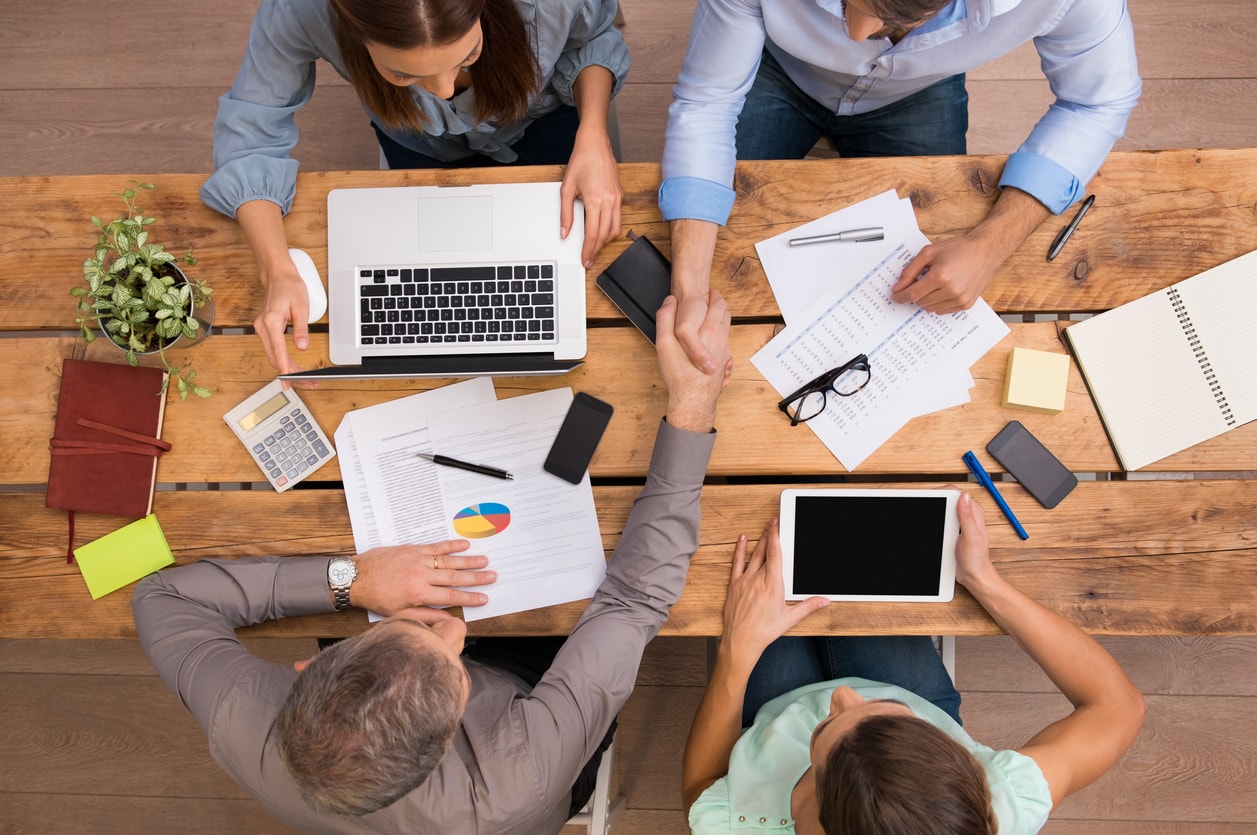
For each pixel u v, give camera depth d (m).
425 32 0.97
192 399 1.34
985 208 1.31
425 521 1.31
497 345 1.29
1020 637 1.23
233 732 1.15
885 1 0.84
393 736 1.00
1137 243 1.30
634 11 2.10
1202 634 1.25
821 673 1.47
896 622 1.27
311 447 1.32
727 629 1.28
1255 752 1.92
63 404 1.32
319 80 2.13
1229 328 1.28
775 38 1.27
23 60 2.14
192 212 1.36
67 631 1.31
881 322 1.31
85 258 1.37
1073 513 1.27
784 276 1.32
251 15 2.12
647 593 1.21
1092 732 1.22
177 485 1.49
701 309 1.24
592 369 1.32
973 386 1.30
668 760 1.97
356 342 1.29
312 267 1.31
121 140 2.13
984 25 1.15
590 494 1.30
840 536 1.27
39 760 2.03
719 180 1.28
